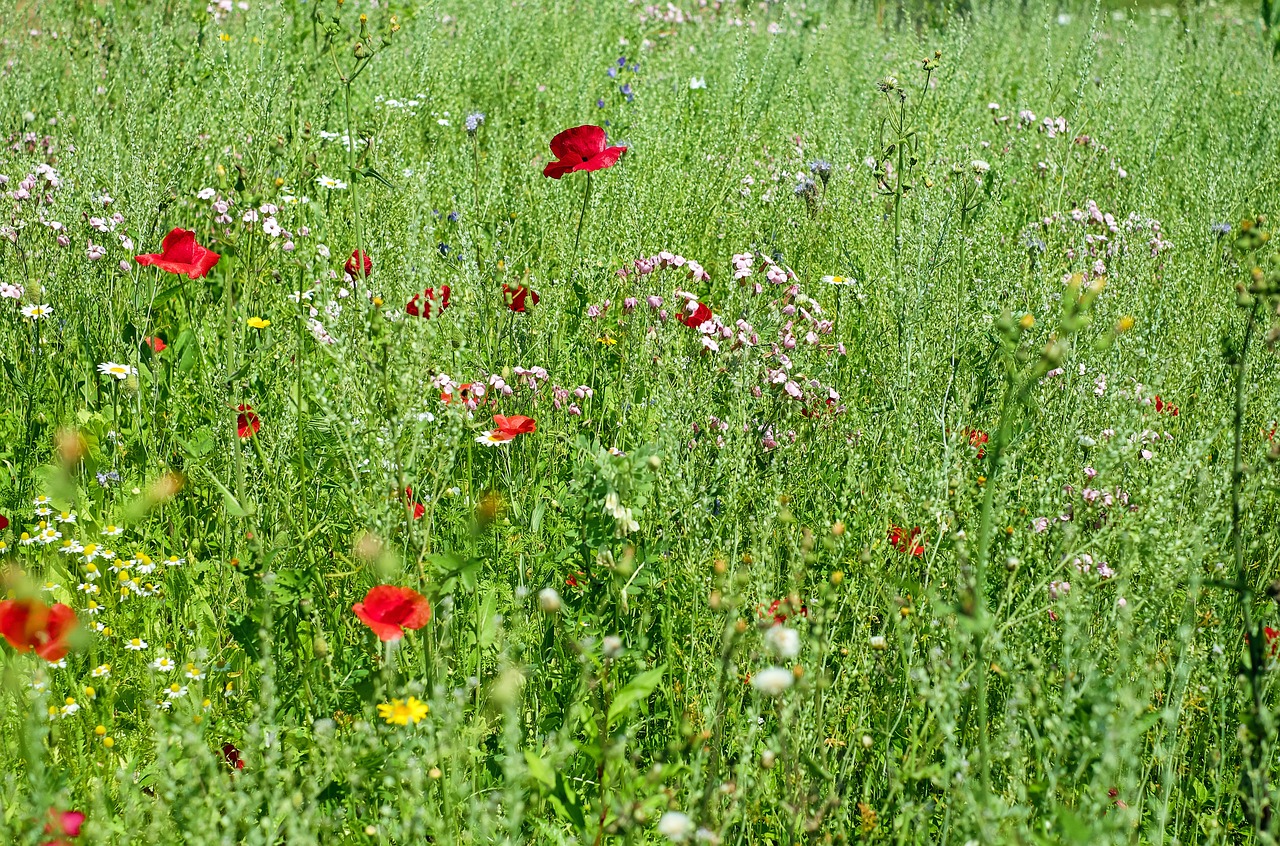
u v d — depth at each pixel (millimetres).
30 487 3592
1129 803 2484
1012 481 3283
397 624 2393
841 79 8258
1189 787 2732
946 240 4605
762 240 5207
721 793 2318
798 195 5594
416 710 2318
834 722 2664
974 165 6059
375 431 2643
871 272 4934
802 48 9367
